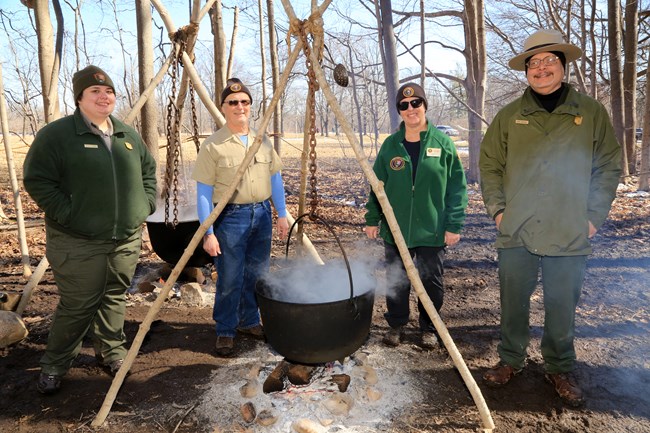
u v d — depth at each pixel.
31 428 2.61
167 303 4.31
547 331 2.77
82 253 2.77
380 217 3.36
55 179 2.67
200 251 3.93
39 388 2.88
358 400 2.73
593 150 2.61
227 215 3.30
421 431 2.50
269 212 3.53
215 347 3.50
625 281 4.60
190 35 3.81
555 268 2.63
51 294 4.49
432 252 3.22
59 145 2.65
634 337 3.48
